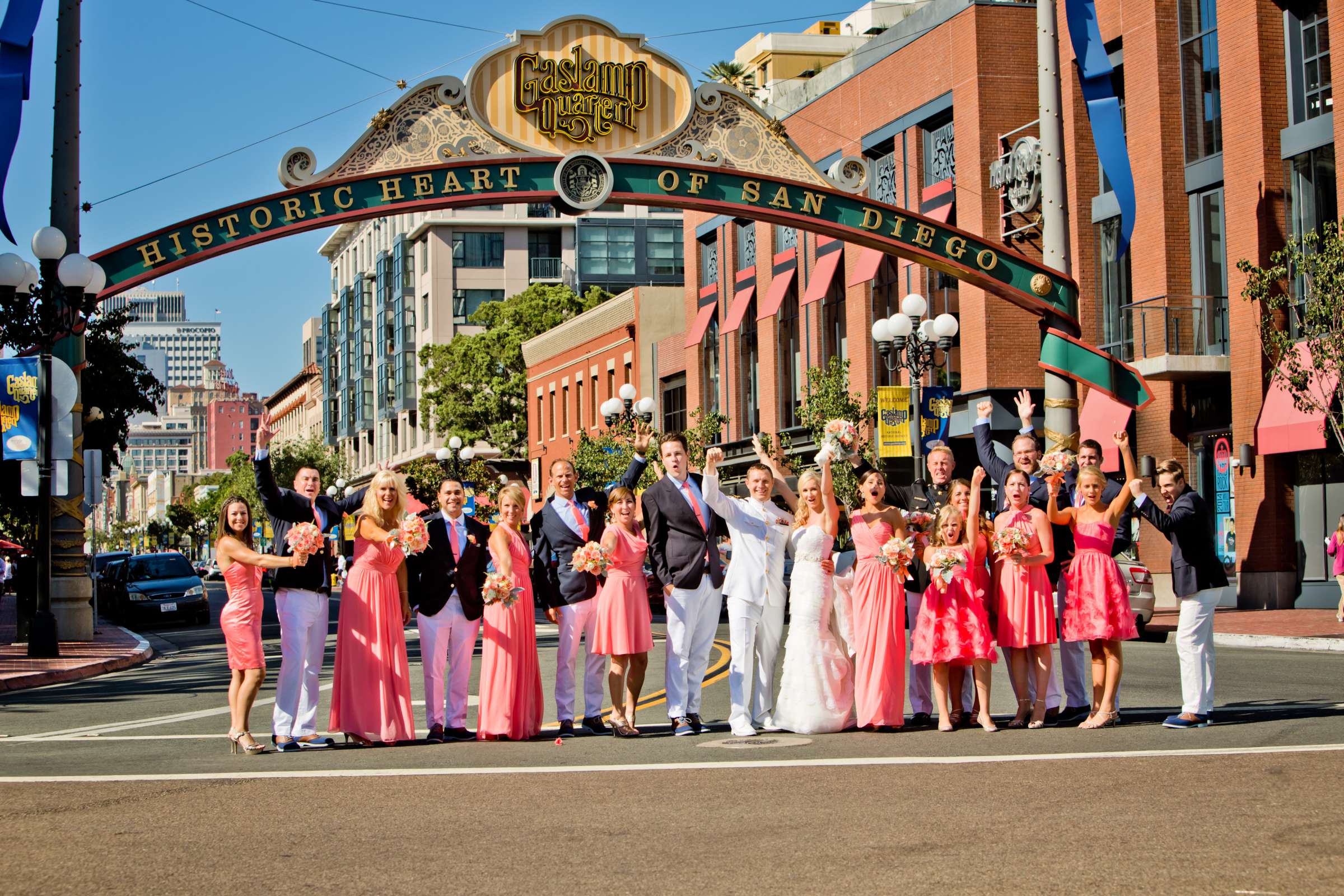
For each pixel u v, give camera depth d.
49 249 21.14
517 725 10.91
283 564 10.33
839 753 9.46
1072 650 11.26
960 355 34.97
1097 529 10.64
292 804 7.91
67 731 12.55
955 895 5.54
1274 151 27.58
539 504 62.97
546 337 64.50
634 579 10.99
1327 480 26.69
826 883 5.80
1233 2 28.09
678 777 8.58
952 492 10.80
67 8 24.59
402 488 10.94
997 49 34.53
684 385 52.00
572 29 23.58
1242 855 6.04
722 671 17.16
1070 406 22.38
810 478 11.12
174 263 22.06
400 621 10.93
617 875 6.06
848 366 35.34
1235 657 18.08
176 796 8.25
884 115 38.53
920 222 23.44
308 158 22.36
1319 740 9.35
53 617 21.58
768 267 45.31
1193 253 29.80
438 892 5.85
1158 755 8.82
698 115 24.00
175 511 137.38
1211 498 29.34
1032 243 33.75
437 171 22.67
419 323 99.25
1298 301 26.75
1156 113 29.92
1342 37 25.70
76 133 24.70
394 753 10.18
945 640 10.53
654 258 94.19
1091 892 5.52
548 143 23.39
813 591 10.93
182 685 17.62
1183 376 28.97
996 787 7.82
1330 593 26.56
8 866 6.42
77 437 25.41
